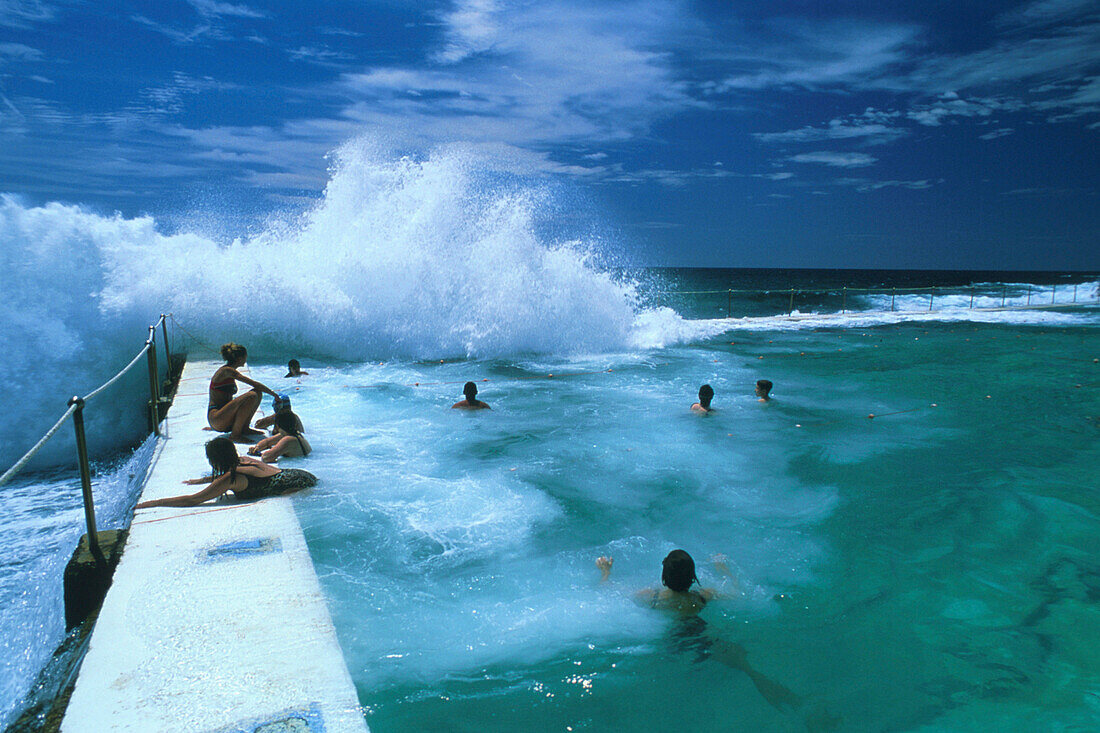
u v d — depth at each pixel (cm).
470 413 828
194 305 1221
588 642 344
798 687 310
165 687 253
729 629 360
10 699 331
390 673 312
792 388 1012
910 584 412
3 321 1084
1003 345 1497
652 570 427
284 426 620
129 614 306
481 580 405
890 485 593
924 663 330
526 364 1227
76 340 1119
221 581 340
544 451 678
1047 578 421
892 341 1560
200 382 915
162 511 443
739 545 470
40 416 1041
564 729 278
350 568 410
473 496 543
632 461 653
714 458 667
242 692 250
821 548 466
